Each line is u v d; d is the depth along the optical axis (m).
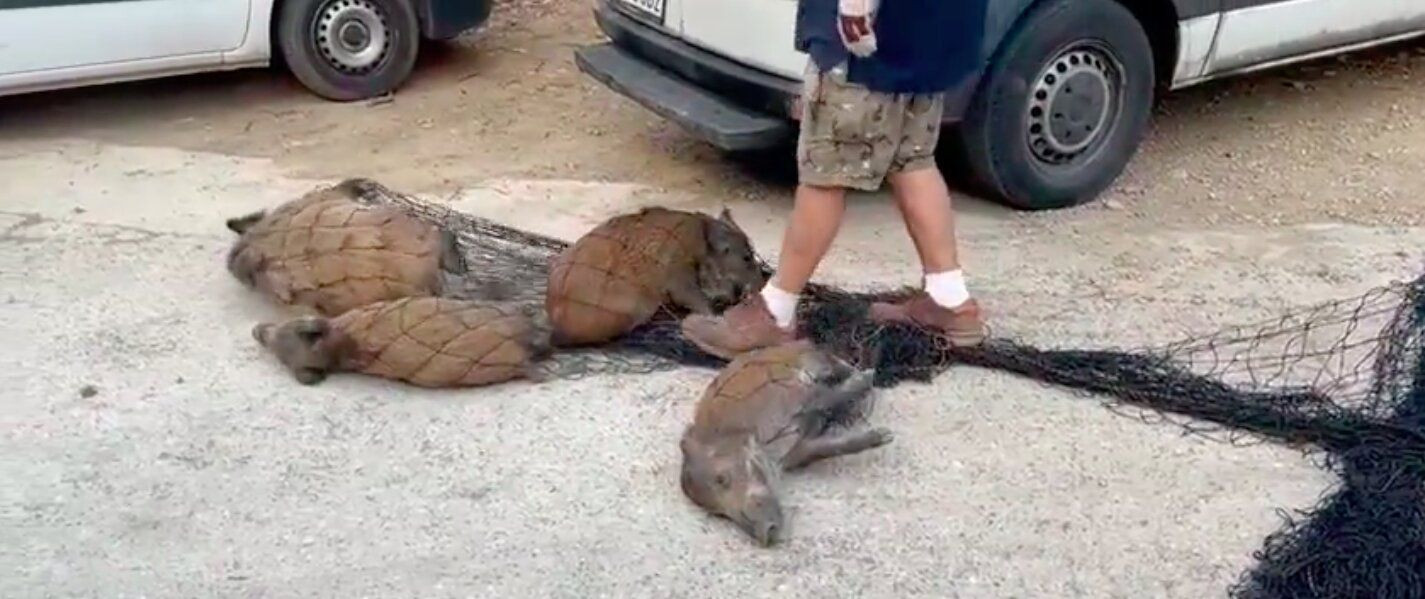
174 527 5.79
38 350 6.64
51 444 6.14
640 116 8.86
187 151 8.48
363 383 6.42
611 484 5.94
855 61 6.10
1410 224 7.65
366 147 8.54
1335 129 8.64
